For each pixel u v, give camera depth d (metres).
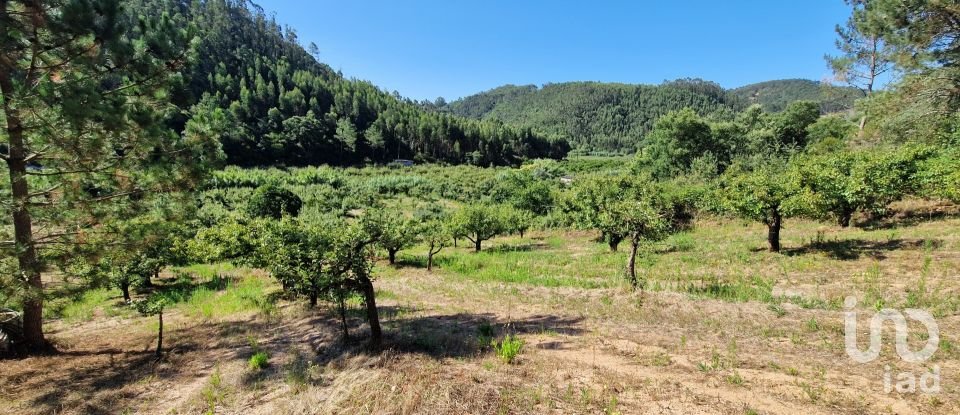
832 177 15.18
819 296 9.07
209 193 43.25
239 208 39.00
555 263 17.36
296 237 9.21
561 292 11.87
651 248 17.39
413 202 54.47
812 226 18.30
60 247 7.79
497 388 5.49
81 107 6.63
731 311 8.69
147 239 8.60
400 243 18.53
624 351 6.92
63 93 6.70
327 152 95.00
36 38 6.93
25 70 7.35
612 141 176.00
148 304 8.16
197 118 8.92
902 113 20.78
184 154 8.40
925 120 20.38
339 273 7.67
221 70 99.75
